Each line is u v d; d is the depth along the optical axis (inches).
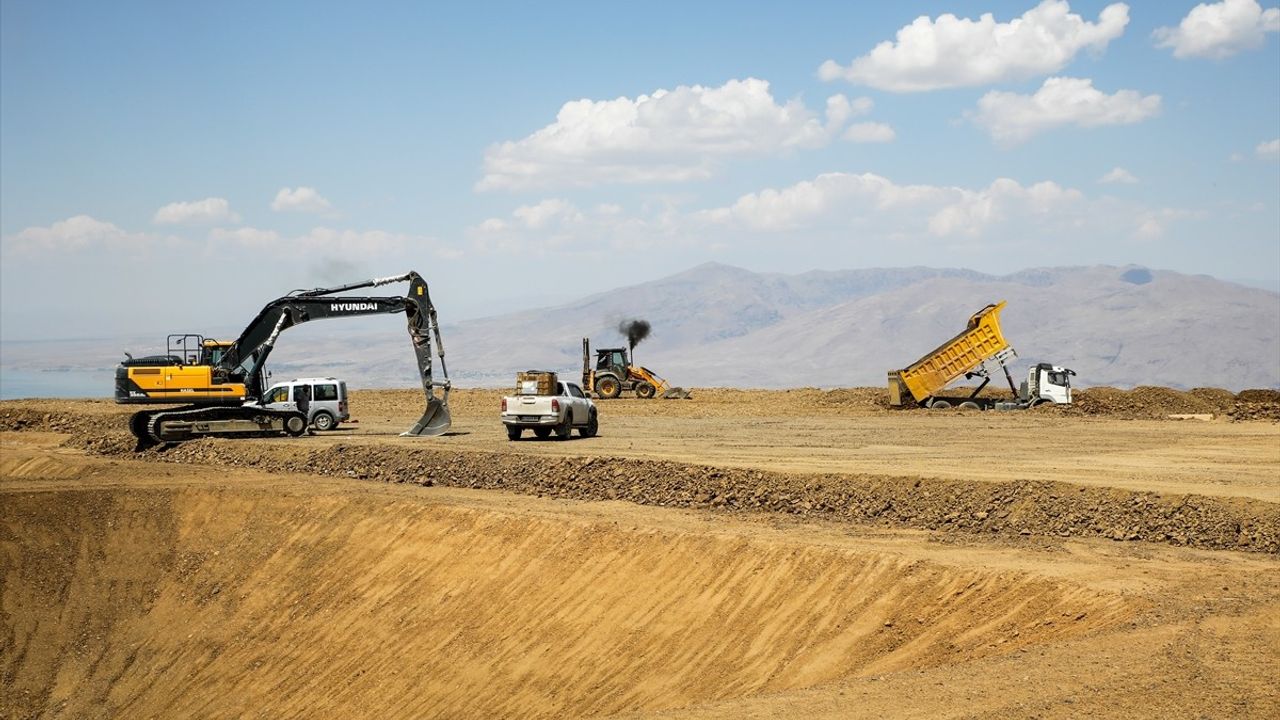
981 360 2003.0
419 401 2391.7
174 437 1598.2
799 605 774.5
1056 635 649.6
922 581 749.3
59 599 1075.9
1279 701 469.1
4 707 951.0
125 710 943.7
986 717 463.2
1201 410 1937.7
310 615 1002.1
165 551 1130.0
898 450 1385.3
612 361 2411.4
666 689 743.7
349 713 861.8
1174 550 824.3
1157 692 485.7
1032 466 1195.3
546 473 1219.2
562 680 800.3
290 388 1738.4
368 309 1643.7
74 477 1433.3
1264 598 658.2
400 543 1048.2
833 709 490.6
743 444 1477.6
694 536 888.9
